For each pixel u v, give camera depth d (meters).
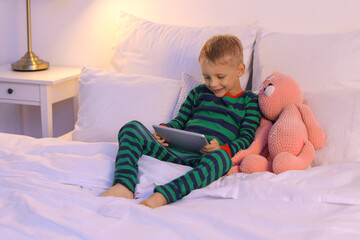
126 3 2.19
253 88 1.83
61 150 1.38
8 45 2.38
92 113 1.71
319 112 1.45
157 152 1.34
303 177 1.18
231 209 1.00
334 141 1.37
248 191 1.11
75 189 1.16
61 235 0.86
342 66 1.64
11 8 2.34
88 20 2.27
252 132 1.47
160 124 1.55
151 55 1.97
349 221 0.94
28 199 0.99
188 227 0.90
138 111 1.67
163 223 0.92
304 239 0.87
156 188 1.15
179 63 1.91
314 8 1.91
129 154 1.27
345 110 1.41
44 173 1.21
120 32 2.10
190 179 1.19
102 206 1.01
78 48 2.33
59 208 0.98
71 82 2.19
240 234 0.88
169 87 1.73
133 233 0.88
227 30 1.93
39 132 2.49
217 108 1.53
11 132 2.47
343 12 1.88
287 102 1.46
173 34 1.98
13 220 0.92
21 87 2.03
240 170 1.36
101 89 1.75
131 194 1.19
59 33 2.34
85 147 1.40
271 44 1.82
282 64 1.74
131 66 2.00
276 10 1.96
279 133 1.37
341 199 1.04
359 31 1.74
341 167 1.21
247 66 1.91
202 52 1.51
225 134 1.49
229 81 1.49
